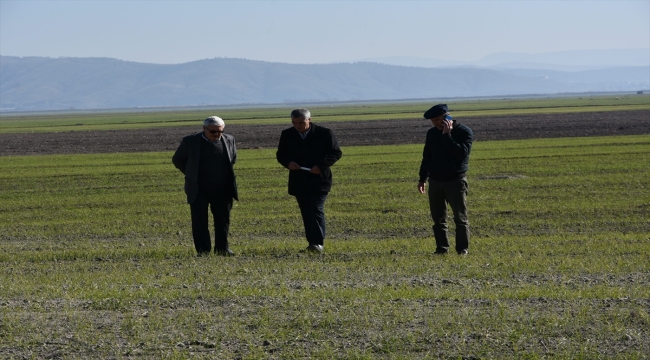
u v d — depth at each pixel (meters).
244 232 21.66
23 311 11.20
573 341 9.21
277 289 12.33
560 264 14.52
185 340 9.58
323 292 11.97
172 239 20.83
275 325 10.11
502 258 15.50
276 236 21.05
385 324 10.01
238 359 8.87
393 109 177.12
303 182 17.34
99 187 33.97
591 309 10.61
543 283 12.71
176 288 12.70
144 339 9.62
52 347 9.42
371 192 29.56
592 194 27.48
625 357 8.59
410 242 18.78
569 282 12.77
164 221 23.98
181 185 34.12
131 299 11.80
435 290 12.10
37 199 30.28
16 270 15.37
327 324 10.06
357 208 25.50
